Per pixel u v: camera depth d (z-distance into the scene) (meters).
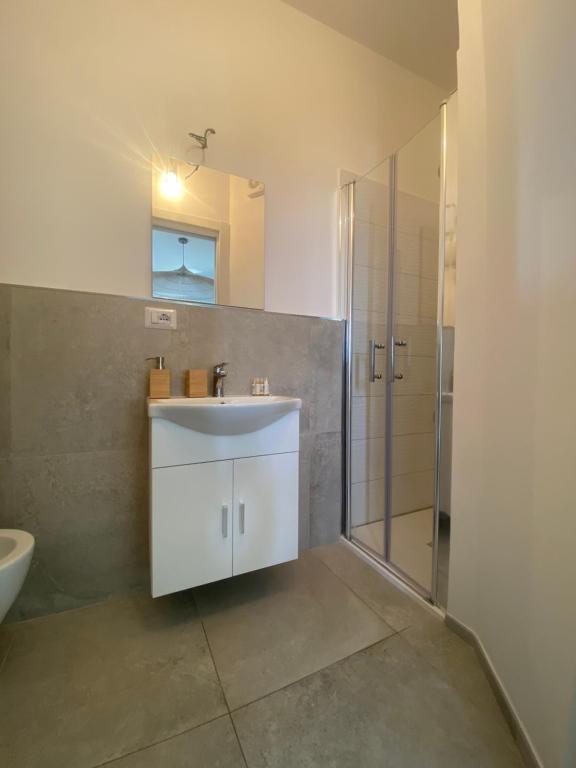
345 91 2.03
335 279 2.02
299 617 1.39
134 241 1.51
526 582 0.93
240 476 1.43
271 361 1.81
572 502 0.77
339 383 2.03
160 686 1.08
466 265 1.25
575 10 0.76
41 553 1.37
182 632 1.31
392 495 1.92
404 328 1.90
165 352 1.55
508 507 1.03
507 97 1.05
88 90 1.42
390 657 1.20
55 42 1.36
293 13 1.85
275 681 1.10
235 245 1.72
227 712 1.00
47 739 0.92
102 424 1.44
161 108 1.55
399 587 1.59
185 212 1.61
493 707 1.02
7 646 1.23
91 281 1.44
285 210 1.86
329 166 1.98
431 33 2.01
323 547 1.98
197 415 1.29
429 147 1.71
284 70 1.84
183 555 1.34
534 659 0.88
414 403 1.87
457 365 1.29
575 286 0.77
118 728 0.95
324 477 2.00
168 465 1.30
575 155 0.77
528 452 0.94
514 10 1.01
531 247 0.93
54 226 1.37
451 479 1.32
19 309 1.30
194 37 1.61
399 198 1.88
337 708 1.01
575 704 0.73
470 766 0.87
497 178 1.10
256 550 1.48
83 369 1.40
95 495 1.44
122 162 1.49
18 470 1.32
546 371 0.87
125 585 1.51
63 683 1.09
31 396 1.33
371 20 1.93
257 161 1.78
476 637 1.22
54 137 1.37
